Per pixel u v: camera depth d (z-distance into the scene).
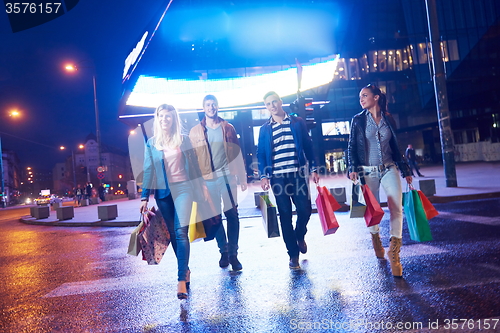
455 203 9.43
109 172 116.38
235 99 29.52
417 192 3.85
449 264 3.99
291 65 28.98
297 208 4.49
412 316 2.72
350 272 4.00
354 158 4.09
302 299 3.28
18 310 3.60
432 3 12.49
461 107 42.81
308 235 6.53
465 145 37.78
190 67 26.98
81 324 3.09
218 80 28.41
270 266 4.55
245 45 28.27
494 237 5.12
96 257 6.27
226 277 4.21
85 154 114.75
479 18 42.94
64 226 12.76
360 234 6.26
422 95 42.28
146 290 3.96
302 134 4.40
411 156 20.06
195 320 2.99
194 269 4.74
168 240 3.97
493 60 42.69
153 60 22.19
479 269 3.72
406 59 42.19
